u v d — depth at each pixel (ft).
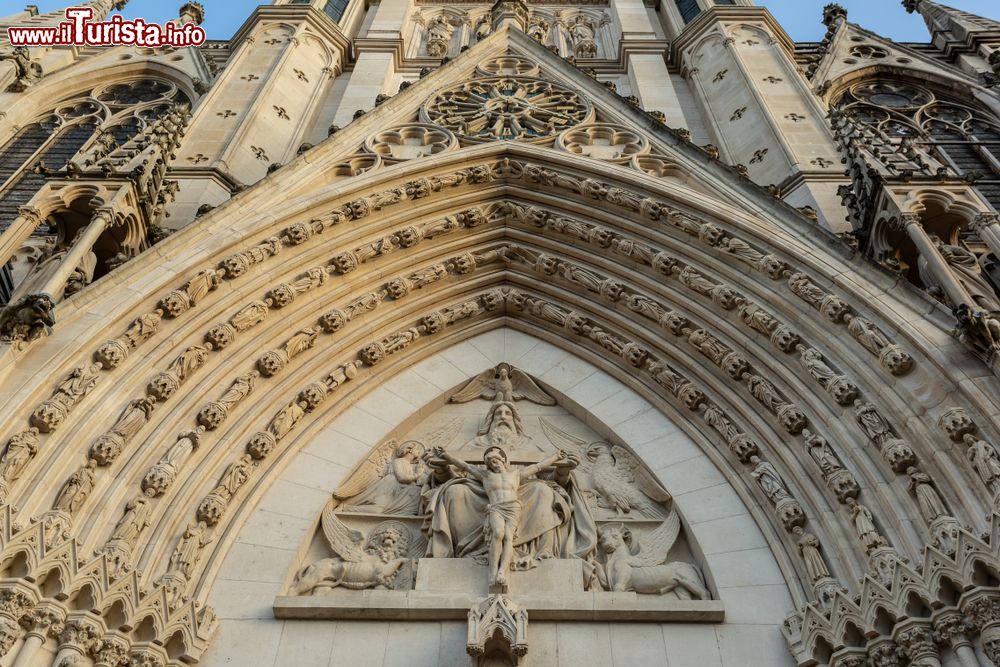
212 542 32.04
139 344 33.91
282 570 32.27
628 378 41.01
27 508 27.12
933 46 79.77
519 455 38.29
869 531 29.43
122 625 26.84
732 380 37.86
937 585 26.43
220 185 46.98
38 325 30.30
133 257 35.94
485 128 50.29
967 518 27.61
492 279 45.98
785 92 56.59
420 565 32.71
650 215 42.39
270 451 35.81
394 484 37.09
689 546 34.47
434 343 43.55
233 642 29.66
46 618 25.41
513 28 60.64
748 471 35.22
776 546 32.35
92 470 29.76
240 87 58.80
